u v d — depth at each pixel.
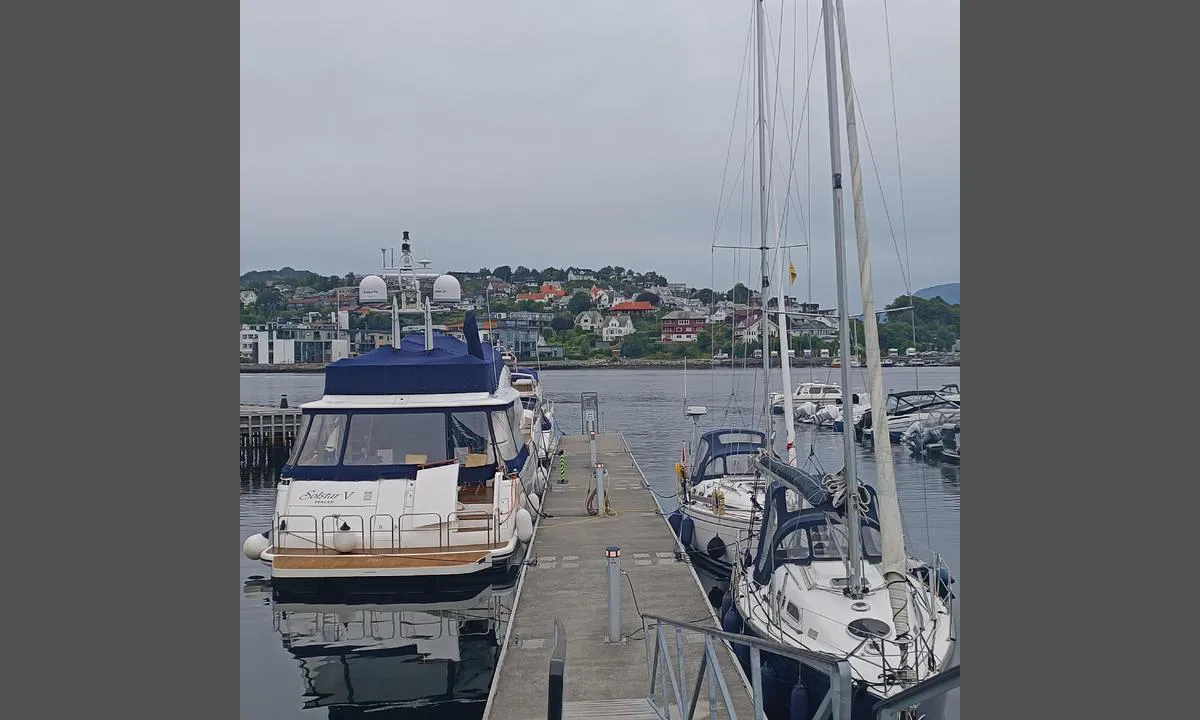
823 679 7.99
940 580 10.12
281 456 37.50
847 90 8.40
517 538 13.02
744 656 9.65
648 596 11.59
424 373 13.81
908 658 7.87
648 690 8.57
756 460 12.91
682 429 41.22
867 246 8.13
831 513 9.20
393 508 12.09
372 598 11.74
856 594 8.84
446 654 10.73
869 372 8.02
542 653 9.59
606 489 18.92
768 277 14.55
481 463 13.45
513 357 28.31
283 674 10.15
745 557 12.06
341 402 13.45
